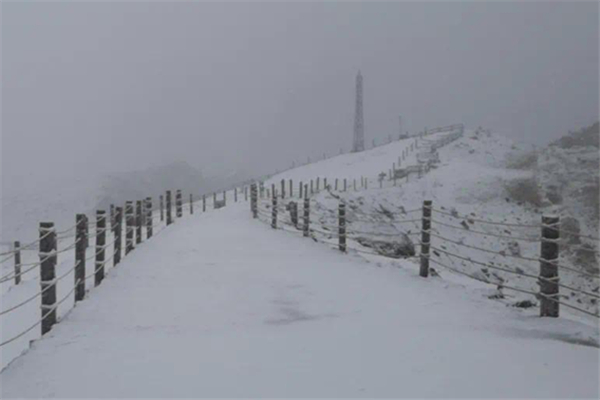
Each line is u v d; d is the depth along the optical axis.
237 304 8.98
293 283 10.84
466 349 6.30
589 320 9.12
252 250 15.98
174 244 17.53
